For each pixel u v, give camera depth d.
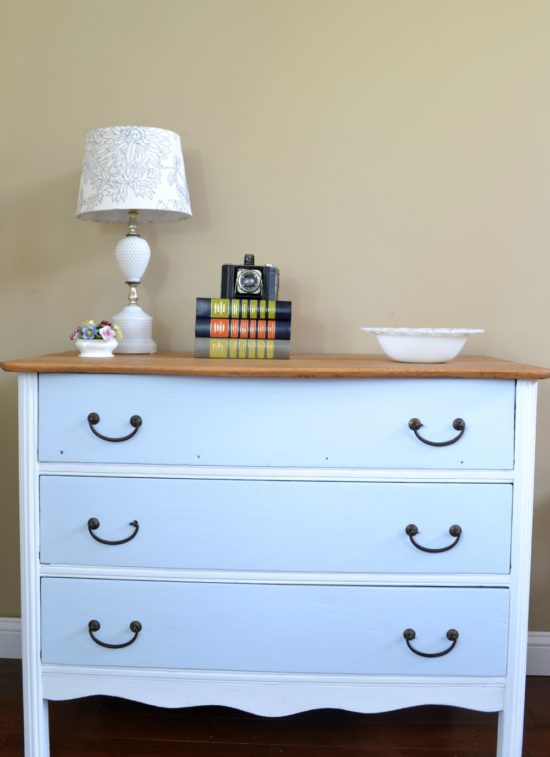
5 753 1.60
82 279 1.98
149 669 1.49
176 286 1.96
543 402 1.95
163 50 1.91
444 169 1.91
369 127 1.91
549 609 1.99
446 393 1.43
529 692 1.89
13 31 1.92
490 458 1.44
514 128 1.89
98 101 1.93
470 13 1.88
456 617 1.47
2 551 2.04
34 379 1.45
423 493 1.44
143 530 1.47
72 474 1.47
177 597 1.47
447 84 1.89
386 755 1.62
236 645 1.48
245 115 1.92
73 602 1.48
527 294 1.93
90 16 1.91
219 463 1.45
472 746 1.66
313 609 1.47
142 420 1.45
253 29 1.90
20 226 1.97
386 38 1.89
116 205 1.65
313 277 1.94
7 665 2.00
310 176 1.92
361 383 1.43
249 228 1.94
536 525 1.97
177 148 1.72
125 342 1.79
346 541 1.45
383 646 1.47
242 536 1.46
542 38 1.87
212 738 1.68
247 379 1.43
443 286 1.93
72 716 1.77
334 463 1.44
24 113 1.94
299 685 1.48
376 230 1.93
